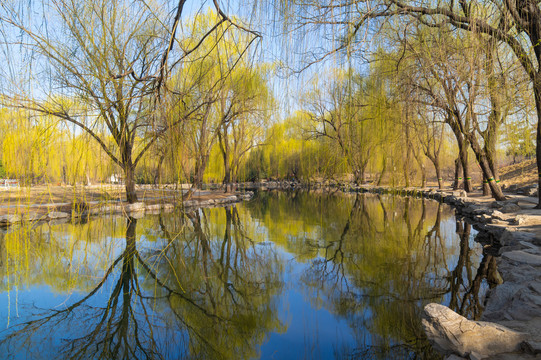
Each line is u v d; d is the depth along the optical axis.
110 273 4.50
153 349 2.68
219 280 4.23
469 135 5.85
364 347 2.56
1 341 2.75
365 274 4.29
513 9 3.67
